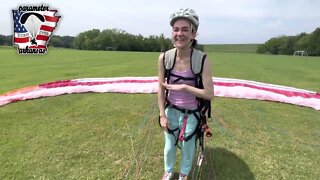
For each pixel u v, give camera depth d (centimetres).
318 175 432
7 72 1511
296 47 10156
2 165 450
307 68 2220
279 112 730
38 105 762
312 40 9669
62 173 430
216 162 459
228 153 491
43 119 655
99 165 453
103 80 1016
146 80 1004
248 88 893
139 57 3459
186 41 338
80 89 905
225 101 818
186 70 351
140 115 682
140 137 555
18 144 522
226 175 425
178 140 384
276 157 483
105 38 10694
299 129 616
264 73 1692
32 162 460
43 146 515
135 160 468
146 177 421
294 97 823
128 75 1384
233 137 559
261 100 841
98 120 649
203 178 416
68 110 723
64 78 1279
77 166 450
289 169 446
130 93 905
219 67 2092
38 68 1761
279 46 10544
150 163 459
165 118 372
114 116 676
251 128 613
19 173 429
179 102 365
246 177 421
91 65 2058
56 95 866
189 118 365
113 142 533
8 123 627
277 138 563
